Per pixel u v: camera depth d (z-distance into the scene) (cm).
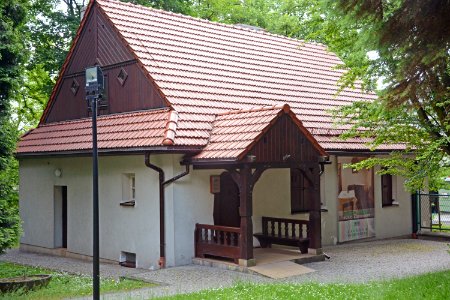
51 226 1916
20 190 2064
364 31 841
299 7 1412
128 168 1592
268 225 1662
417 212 2105
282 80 1945
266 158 1362
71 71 1925
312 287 1095
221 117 1527
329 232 1834
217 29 2041
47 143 1834
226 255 1407
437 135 1219
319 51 2317
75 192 1809
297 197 1772
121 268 1551
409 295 968
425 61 817
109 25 1745
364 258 1553
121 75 1708
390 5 804
